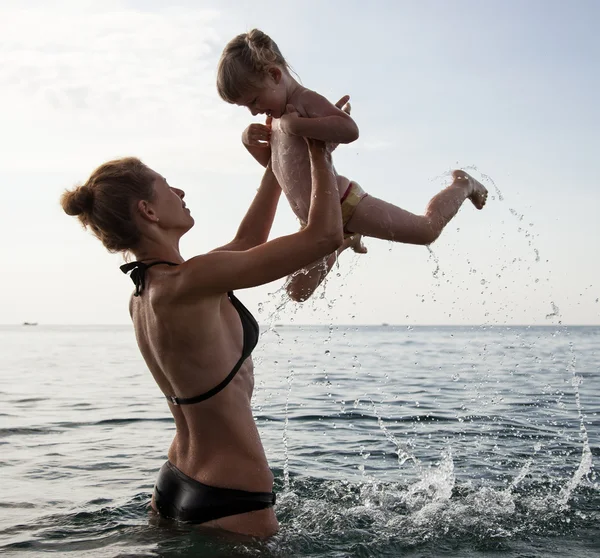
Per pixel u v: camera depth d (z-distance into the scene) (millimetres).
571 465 4801
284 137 3498
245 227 3699
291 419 6855
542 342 27141
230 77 3248
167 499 3213
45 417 7391
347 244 3688
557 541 3264
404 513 3707
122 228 3037
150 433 6355
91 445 5715
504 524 3520
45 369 15539
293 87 3297
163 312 2924
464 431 6066
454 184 3777
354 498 3980
